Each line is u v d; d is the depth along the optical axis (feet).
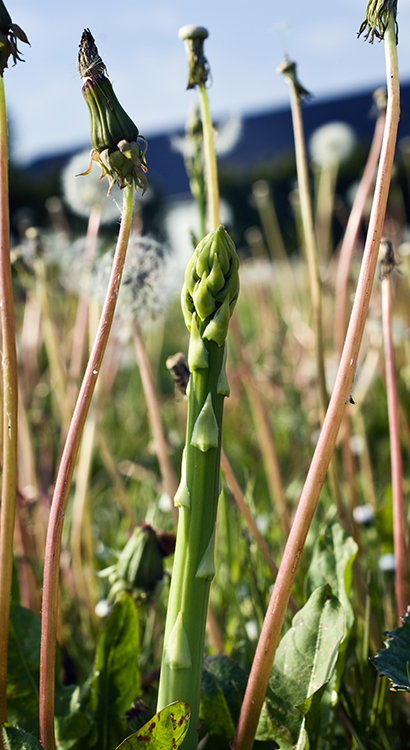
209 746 1.77
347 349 1.57
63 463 1.62
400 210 5.13
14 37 1.58
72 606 2.76
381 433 4.96
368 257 1.57
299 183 2.02
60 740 1.84
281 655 1.77
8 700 1.86
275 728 1.75
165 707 1.59
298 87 2.01
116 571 2.07
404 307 4.63
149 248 2.17
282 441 5.12
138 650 1.86
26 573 2.31
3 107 1.62
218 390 1.60
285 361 6.32
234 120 3.02
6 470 1.68
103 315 1.62
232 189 17.88
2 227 1.65
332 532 1.96
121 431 5.59
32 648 1.88
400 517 1.97
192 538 1.61
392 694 2.02
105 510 4.03
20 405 2.80
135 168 1.56
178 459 4.13
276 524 3.27
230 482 1.92
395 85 1.56
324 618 1.77
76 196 3.22
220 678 1.79
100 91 1.55
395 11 1.56
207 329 1.58
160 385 6.81
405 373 4.42
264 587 2.16
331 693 1.86
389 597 2.41
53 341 2.73
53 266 3.52
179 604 1.61
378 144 2.58
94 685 1.86
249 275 7.70
